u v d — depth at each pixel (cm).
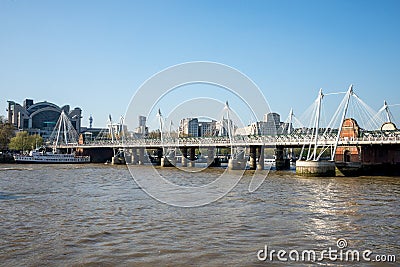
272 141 10038
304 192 5309
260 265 2153
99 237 2698
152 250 2395
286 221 3253
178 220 3253
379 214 3609
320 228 3008
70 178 7662
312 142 9256
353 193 5212
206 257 2270
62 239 2641
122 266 2119
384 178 7825
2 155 14788
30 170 10256
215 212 3641
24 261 2189
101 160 17088
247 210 3769
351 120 9494
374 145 8919
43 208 3856
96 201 4341
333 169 8238
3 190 5409
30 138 18088
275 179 7531
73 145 17012
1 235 2744
